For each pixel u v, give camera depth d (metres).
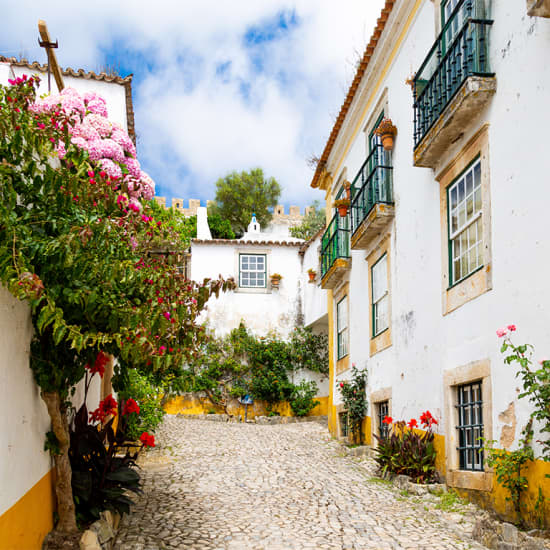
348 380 11.69
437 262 7.30
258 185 34.81
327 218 14.55
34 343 3.93
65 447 4.30
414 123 7.56
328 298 14.10
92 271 3.88
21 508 3.50
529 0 4.61
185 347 4.62
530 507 4.88
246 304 18.98
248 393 18.02
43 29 6.30
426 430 7.47
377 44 9.56
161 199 33.25
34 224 3.83
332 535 5.11
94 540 4.09
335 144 13.03
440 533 5.11
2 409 3.22
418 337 7.84
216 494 6.75
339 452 10.29
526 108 5.30
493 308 5.79
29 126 3.90
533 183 5.14
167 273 4.68
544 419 4.79
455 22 6.93
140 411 9.80
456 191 6.89
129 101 10.77
